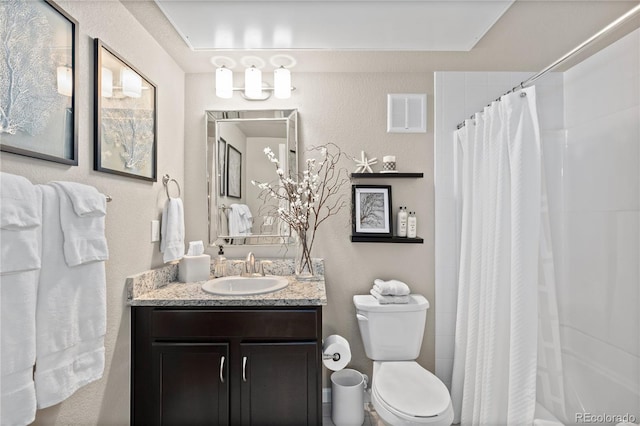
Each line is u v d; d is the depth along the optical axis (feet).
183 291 5.69
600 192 5.38
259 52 6.41
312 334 5.27
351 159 7.30
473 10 5.01
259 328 5.25
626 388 4.80
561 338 5.86
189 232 7.27
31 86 3.34
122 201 5.00
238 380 5.24
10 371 2.78
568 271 5.91
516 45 6.10
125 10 5.08
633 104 4.91
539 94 6.55
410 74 7.30
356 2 4.86
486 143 5.69
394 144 7.32
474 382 5.86
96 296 3.86
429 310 7.22
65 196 3.50
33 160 3.42
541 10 5.08
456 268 7.14
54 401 3.27
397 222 7.20
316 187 7.22
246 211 7.29
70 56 3.86
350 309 7.20
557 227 6.10
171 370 5.24
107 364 4.67
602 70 5.50
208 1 4.83
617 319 4.97
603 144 5.40
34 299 3.04
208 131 7.29
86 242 3.69
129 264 5.20
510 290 5.00
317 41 5.96
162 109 6.27
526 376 4.66
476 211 5.95
